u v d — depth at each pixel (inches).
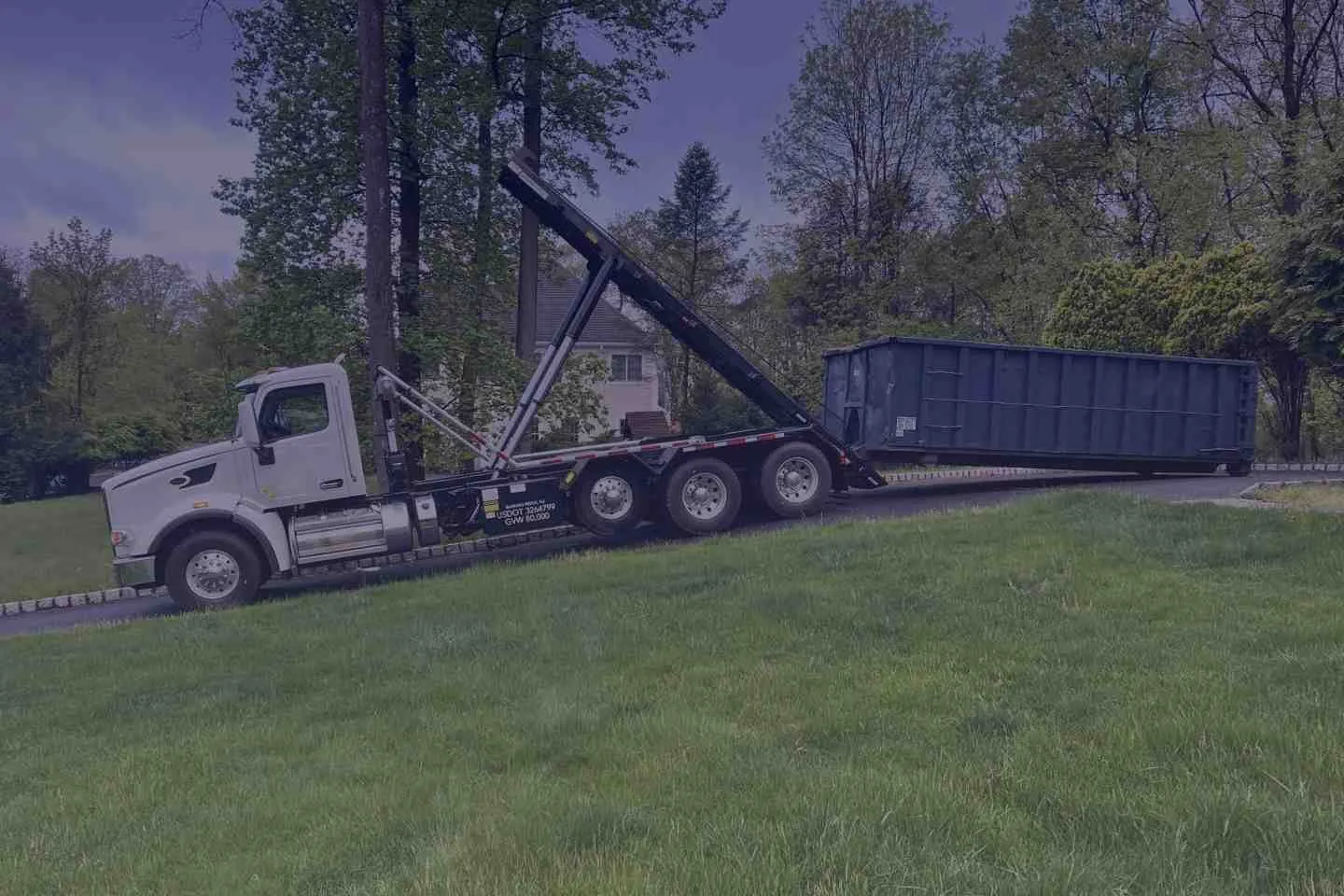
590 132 839.1
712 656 268.7
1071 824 143.6
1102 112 1430.9
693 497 555.8
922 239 1492.4
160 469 493.0
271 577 518.6
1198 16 1170.6
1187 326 879.7
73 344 1914.4
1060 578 316.5
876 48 1471.5
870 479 609.6
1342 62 1079.0
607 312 1699.1
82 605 573.0
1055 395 649.0
